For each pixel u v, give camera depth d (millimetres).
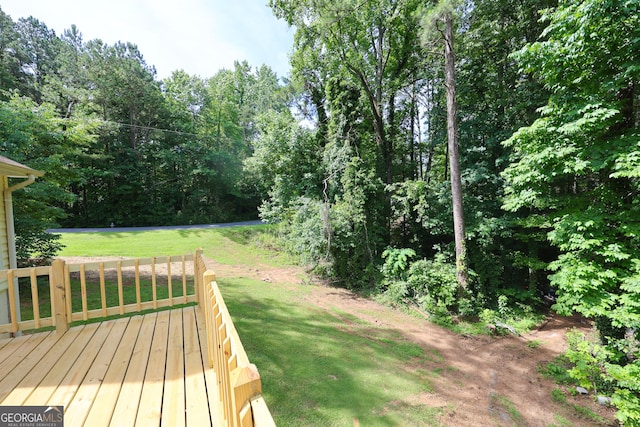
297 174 13750
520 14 9547
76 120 9164
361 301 9141
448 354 6371
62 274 3467
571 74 5441
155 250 12719
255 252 14188
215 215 23766
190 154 23312
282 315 6992
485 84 10508
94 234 14547
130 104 20750
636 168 4570
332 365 5020
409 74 13922
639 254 5164
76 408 2094
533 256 9430
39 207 7289
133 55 22719
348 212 10320
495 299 9414
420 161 16703
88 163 18359
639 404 4445
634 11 4336
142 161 21922
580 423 4551
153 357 2850
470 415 4426
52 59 21453
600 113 4809
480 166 9984
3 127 6719
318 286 10188
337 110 12086
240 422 1062
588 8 4527
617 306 5344
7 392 2279
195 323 3736
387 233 12109
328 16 10836
